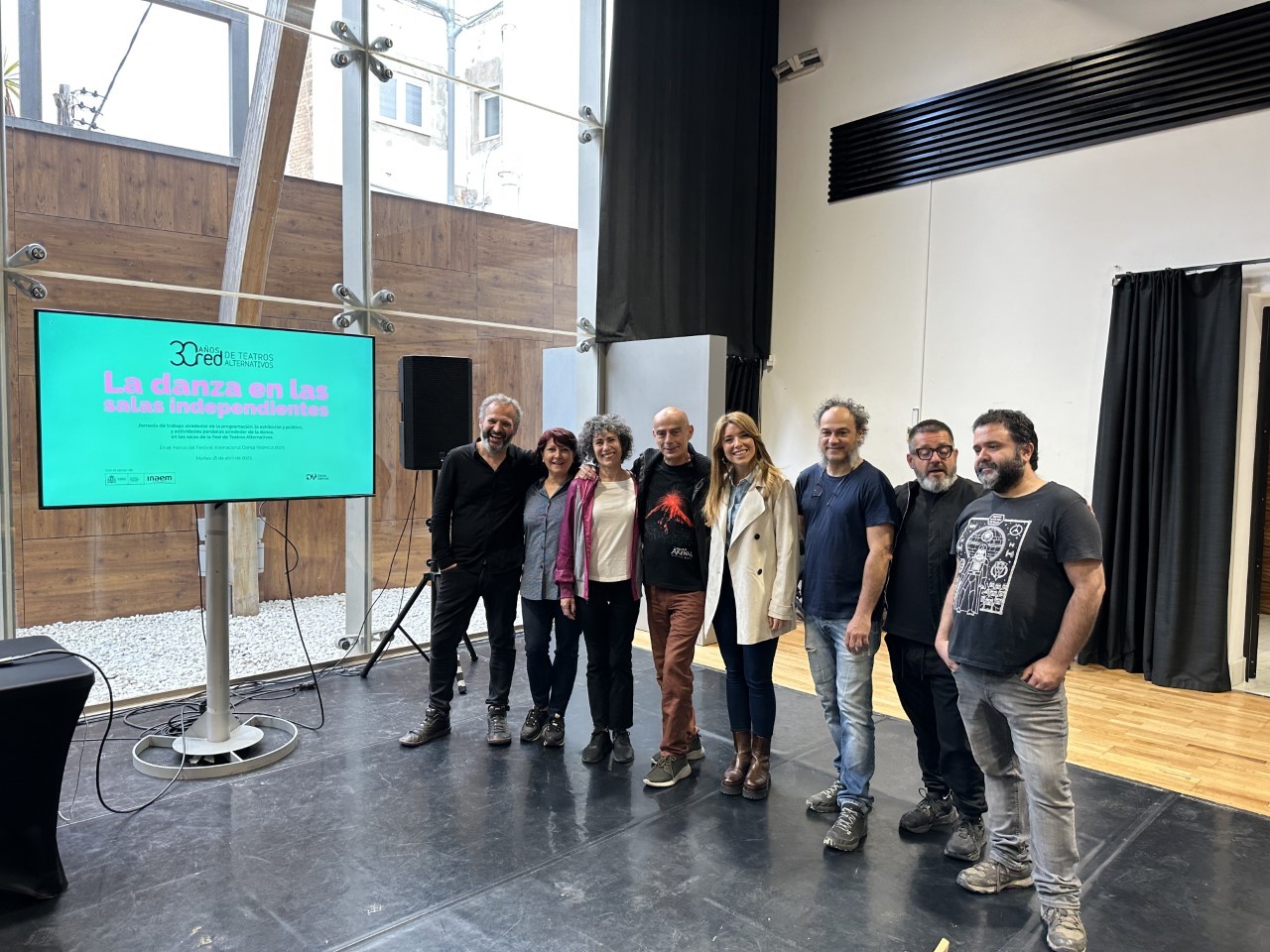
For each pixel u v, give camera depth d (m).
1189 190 4.39
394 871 2.36
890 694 4.07
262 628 4.29
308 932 2.06
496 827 2.63
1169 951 2.04
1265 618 6.03
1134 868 2.45
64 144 3.55
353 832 2.58
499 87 4.96
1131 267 4.59
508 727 3.53
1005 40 5.11
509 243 5.11
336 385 3.39
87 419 2.83
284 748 3.18
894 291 5.66
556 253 5.36
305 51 4.10
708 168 5.93
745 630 2.67
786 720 3.69
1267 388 4.30
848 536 2.53
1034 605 2.01
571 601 3.10
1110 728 3.68
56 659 2.28
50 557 3.61
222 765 3.02
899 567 2.51
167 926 2.08
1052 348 4.91
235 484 3.15
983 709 2.20
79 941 2.01
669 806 2.79
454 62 4.75
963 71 5.30
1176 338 4.30
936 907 2.21
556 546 3.20
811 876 2.37
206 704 3.20
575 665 3.26
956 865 2.44
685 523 2.89
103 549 3.77
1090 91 4.73
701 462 2.94
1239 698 4.13
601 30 5.35
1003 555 2.06
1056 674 1.96
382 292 4.46
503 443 3.26
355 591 4.53
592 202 5.43
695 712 3.73
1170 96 4.43
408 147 4.57
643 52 5.47
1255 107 4.16
